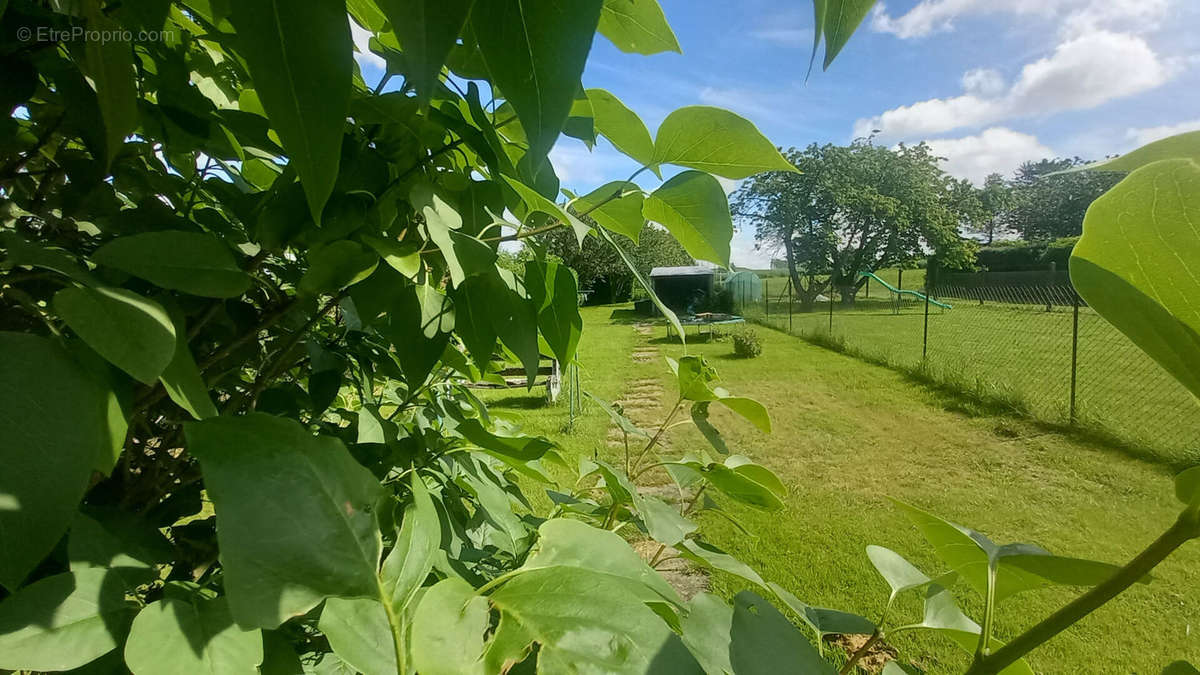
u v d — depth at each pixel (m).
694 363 0.89
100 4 0.44
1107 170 0.37
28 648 0.33
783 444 6.64
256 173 0.89
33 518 0.28
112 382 0.36
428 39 0.25
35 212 0.59
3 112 0.50
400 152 0.62
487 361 0.69
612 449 6.24
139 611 0.37
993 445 6.42
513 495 1.12
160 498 0.66
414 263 0.59
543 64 0.28
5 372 0.30
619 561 0.46
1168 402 7.41
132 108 0.48
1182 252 0.35
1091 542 4.24
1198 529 0.37
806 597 3.42
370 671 0.38
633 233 0.77
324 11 0.27
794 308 24.88
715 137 0.62
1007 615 3.21
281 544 0.31
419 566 0.38
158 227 0.61
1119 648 2.98
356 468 0.37
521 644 0.32
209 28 0.58
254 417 0.35
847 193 27.09
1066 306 16.11
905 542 4.15
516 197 0.74
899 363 11.07
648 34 0.64
